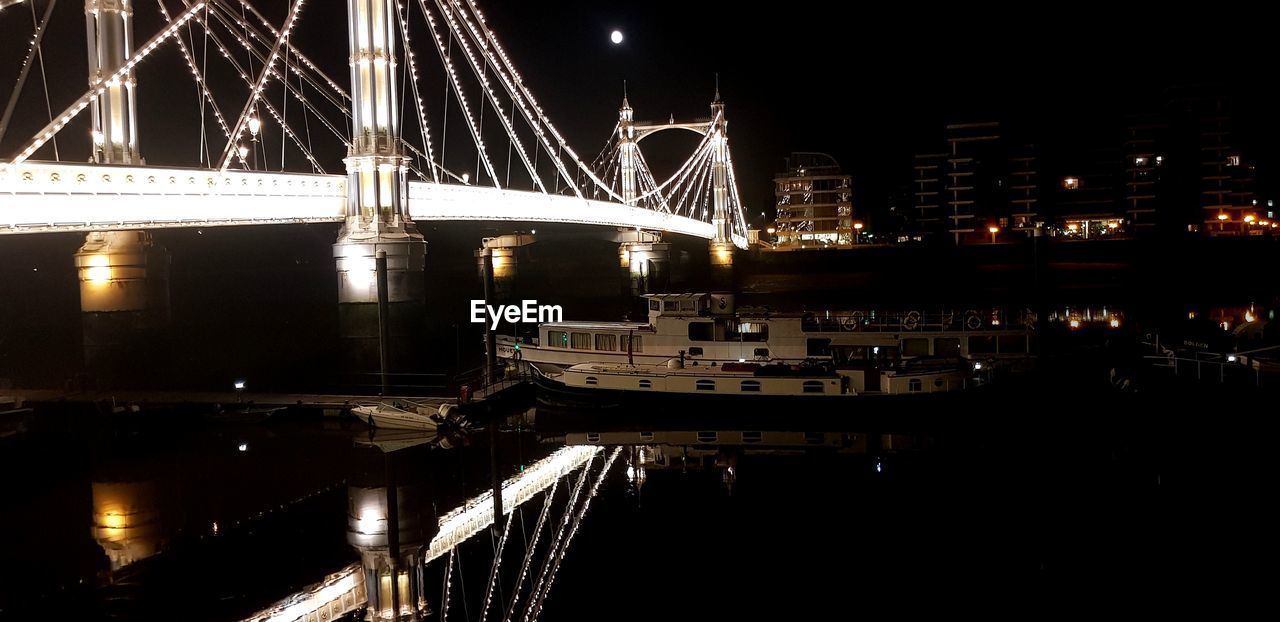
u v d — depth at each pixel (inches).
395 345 1407.5
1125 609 630.5
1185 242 3331.7
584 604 658.2
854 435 1129.4
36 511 838.5
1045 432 1110.4
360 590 677.9
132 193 1036.5
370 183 1438.2
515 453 1048.2
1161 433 1067.9
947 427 1149.1
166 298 1494.8
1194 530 767.7
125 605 641.6
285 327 2202.3
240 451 1041.5
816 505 853.2
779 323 1290.6
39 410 1201.4
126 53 1333.7
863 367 1203.2
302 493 893.8
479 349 1739.7
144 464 983.0
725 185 3929.6
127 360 1423.5
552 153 2412.6
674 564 724.0
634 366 1300.4
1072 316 1978.3
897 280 3531.0
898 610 636.1
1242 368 1197.7
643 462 1009.5
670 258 3577.8
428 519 827.4
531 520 823.1
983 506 840.3
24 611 628.4
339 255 1414.9
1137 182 4190.5
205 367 1578.5
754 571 701.9
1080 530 775.7
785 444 1086.4
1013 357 1248.2
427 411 1141.7
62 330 2064.5
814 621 623.8
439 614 642.2
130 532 782.5
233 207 1197.1
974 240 4352.9
